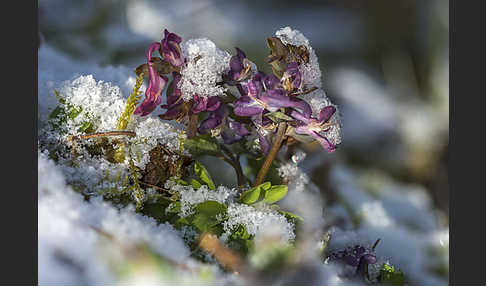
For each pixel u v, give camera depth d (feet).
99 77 1.57
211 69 1.41
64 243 1.27
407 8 5.51
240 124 1.46
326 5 5.92
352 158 4.40
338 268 1.44
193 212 1.40
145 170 1.41
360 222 1.84
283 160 1.55
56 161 1.40
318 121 1.39
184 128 1.48
